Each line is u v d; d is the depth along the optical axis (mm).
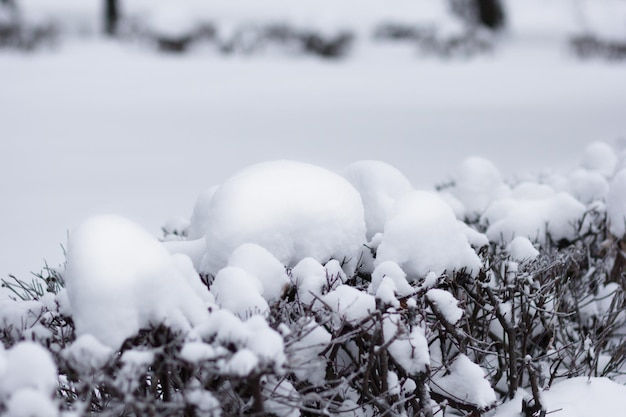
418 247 3195
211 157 11375
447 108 17391
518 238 3711
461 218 4910
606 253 4469
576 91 20781
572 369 3775
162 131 13734
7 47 26516
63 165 10578
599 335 3941
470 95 20156
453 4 38719
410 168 10516
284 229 3150
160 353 2568
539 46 36031
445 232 3264
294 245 3186
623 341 4133
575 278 4117
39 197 8648
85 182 9492
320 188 3268
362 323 2811
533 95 20016
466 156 11438
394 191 3775
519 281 3412
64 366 2580
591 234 4426
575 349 3914
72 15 38906
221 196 3221
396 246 3189
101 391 2787
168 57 27844
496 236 4445
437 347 3340
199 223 3766
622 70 27188
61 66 23859
